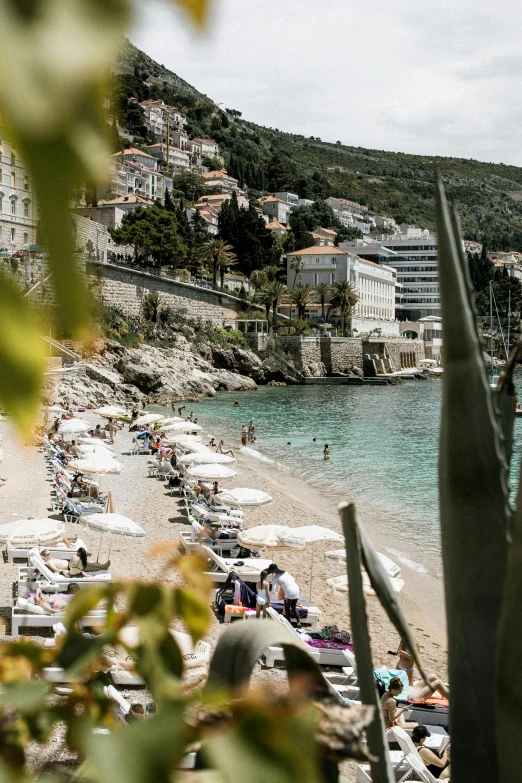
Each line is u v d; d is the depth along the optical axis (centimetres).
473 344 244
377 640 1970
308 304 17400
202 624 100
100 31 53
